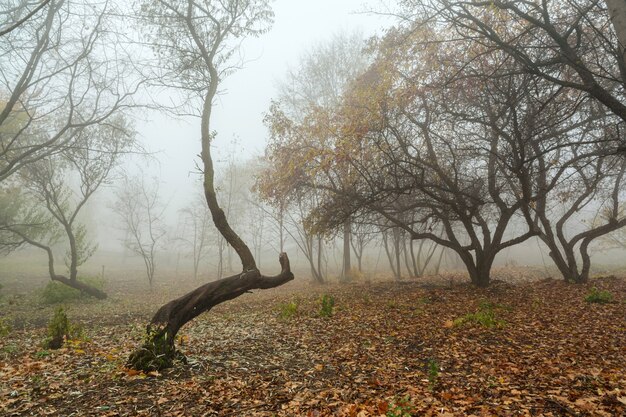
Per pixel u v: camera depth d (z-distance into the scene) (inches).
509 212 582.2
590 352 258.5
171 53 436.8
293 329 386.9
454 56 502.9
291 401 198.7
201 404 196.1
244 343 333.4
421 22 425.7
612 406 171.8
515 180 617.9
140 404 195.8
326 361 273.4
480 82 466.6
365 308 483.5
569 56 314.7
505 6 327.0
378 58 554.3
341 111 603.2
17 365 266.5
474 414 172.7
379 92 508.4
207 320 483.2
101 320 538.0
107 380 229.8
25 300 743.7
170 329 262.5
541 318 368.2
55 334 324.2
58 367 257.1
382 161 594.9
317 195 779.4
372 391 208.8
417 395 199.5
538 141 495.5
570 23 429.1
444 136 612.4
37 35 555.2
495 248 593.0
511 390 200.1
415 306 475.8
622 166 574.2
